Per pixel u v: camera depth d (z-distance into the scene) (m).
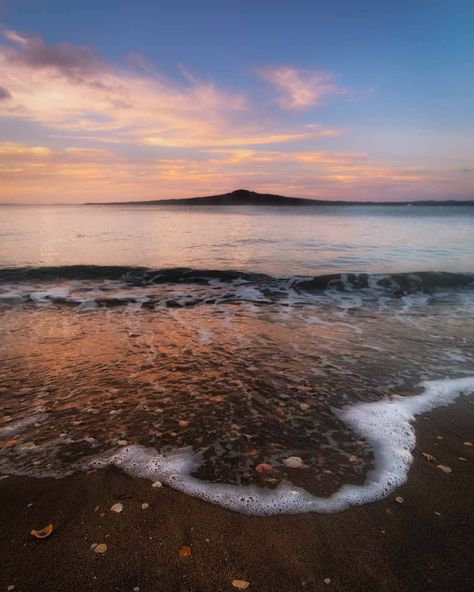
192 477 3.49
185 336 7.68
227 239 25.14
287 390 5.29
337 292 12.10
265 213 73.19
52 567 2.55
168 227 35.00
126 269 14.44
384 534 2.87
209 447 3.96
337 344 7.21
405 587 2.45
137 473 3.54
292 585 2.46
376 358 6.50
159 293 11.70
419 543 2.79
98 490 3.30
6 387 5.31
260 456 3.82
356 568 2.58
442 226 38.59
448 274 13.66
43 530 2.86
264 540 2.80
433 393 5.22
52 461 3.71
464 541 2.81
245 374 5.81
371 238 26.19
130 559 2.62
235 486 3.38
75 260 16.58
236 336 7.69
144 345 7.10
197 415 4.61
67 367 6.04
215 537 2.82
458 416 4.63
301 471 3.59
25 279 13.48
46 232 29.34
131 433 4.21
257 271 14.47
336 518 3.02
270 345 7.15
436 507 3.15
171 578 2.48
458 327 8.38
